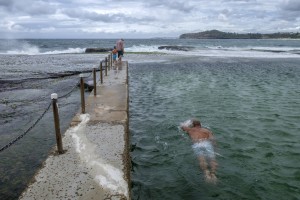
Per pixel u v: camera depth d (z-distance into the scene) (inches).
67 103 501.7
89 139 264.1
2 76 802.2
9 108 465.7
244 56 1759.4
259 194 235.1
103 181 194.7
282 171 271.3
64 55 1782.7
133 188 249.3
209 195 235.1
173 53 1972.2
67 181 194.1
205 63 1291.8
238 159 296.0
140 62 1327.5
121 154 233.6
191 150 319.9
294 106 507.5
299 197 230.4
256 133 369.4
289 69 1084.5
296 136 358.0
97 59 1455.5
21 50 2367.1
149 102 553.0
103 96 441.1
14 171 261.6
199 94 616.4
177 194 238.7
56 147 247.9
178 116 450.6
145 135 372.5
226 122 415.5
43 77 785.6
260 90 661.9
